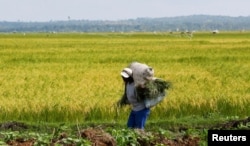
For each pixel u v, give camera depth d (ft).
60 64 207.21
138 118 73.92
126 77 72.59
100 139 58.85
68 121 97.19
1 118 97.50
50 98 106.63
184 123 93.66
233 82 135.54
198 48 346.33
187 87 124.16
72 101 102.94
